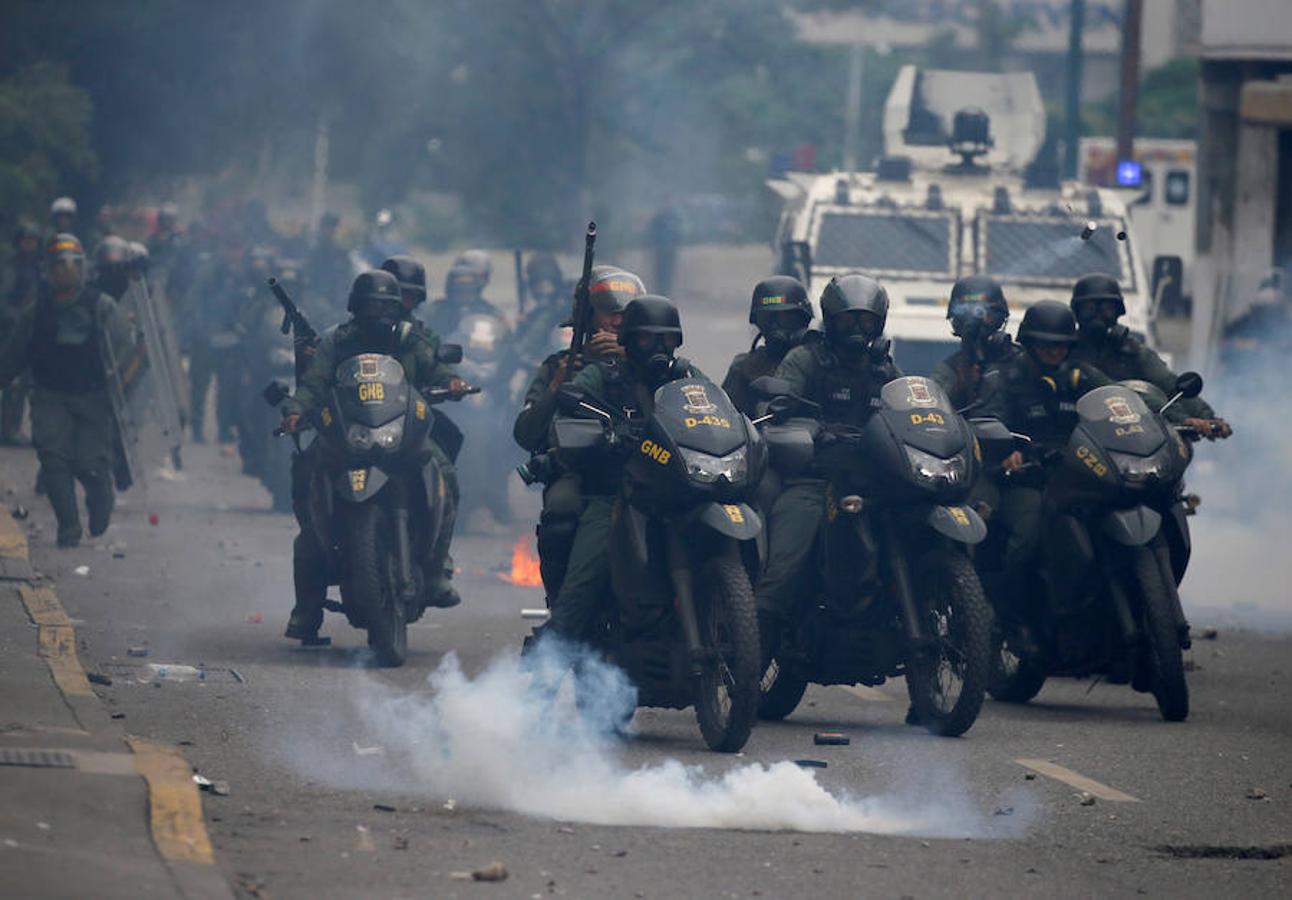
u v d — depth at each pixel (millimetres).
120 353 52906
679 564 29516
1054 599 35094
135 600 44438
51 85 93125
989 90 69625
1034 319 36438
